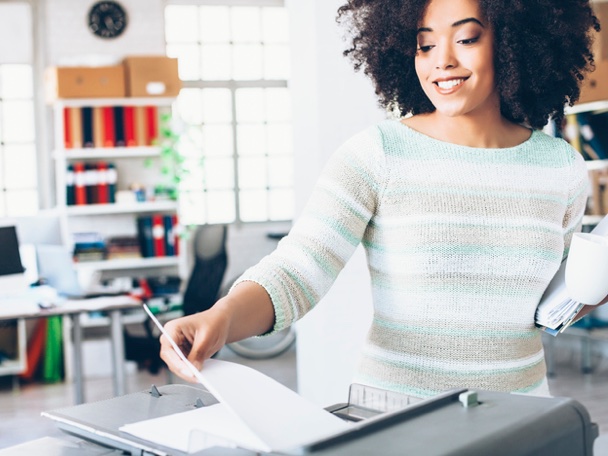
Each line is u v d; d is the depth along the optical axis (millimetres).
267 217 7980
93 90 6375
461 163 1366
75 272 4848
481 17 1342
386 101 1646
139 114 6543
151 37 7418
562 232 1438
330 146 3293
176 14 7664
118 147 6508
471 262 1323
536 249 1354
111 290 5340
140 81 6500
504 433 841
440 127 1418
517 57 1416
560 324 1343
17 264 4781
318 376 3322
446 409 922
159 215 6746
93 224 6613
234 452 787
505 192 1365
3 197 7148
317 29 3246
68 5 7191
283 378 5816
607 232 1375
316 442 781
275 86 7961
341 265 1303
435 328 1331
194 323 1027
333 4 3250
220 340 1045
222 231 5840
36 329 6035
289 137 8008
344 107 3293
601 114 5305
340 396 3279
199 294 5770
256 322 1136
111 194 6500
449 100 1358
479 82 1352
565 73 1590
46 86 6715
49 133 7199
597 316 5434
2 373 5793
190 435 843
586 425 944
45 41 7160
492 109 1444
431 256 1314
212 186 7836
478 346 1331
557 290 1394
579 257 1249
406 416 884
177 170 6789
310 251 1251
